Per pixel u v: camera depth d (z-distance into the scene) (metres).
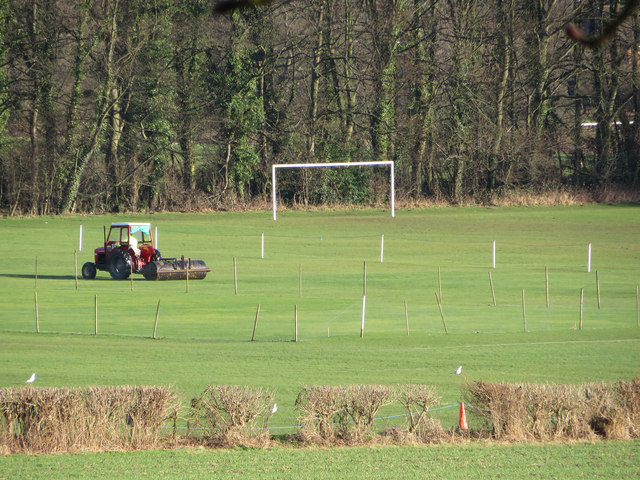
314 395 56.09
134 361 83.19
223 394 56.38
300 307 125.00
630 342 94.81
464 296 138.12
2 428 53.56
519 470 47.53
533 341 95.94
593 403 57.66
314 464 49.16
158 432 55.00
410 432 56.91
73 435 53.62
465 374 77.06
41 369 78.12
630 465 48.72
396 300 133.62
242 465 48.97
